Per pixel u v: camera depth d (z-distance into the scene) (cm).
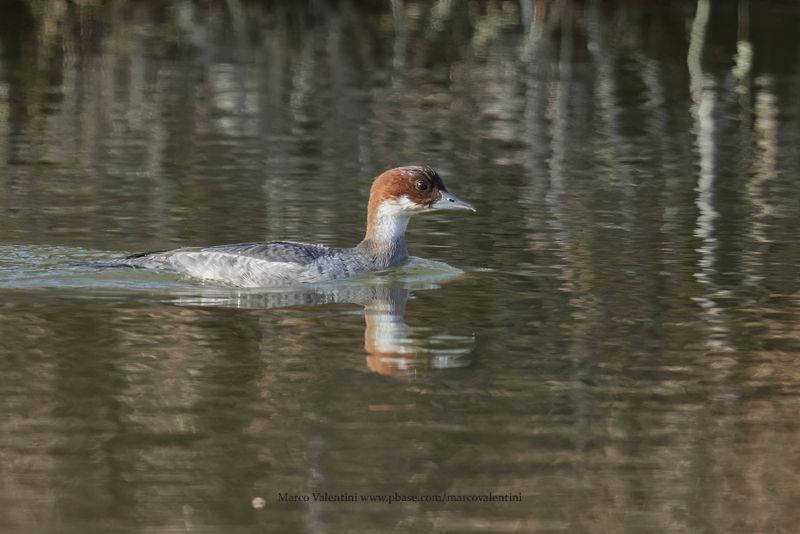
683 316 1386
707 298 1452
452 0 3347
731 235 1742
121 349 1245
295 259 1520
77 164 2120
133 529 897
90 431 1052
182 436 1049
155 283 1493
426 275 1558
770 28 3300
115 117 2500
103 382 1157
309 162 2181
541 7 3198
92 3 3419
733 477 994
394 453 1023
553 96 2756
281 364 1213
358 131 2431
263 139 2348
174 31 3303
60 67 2930
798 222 1811
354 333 1316
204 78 2866
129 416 1084
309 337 1302
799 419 1102
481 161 2216
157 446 1029
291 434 1053
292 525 911
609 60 3053
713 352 1267
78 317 1347
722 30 3312
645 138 2409
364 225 1792
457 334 1320
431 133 2425
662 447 1047
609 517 932
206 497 950
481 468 1001
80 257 1587
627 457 1026
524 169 2161
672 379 1195
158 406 1108
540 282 1521
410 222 1823
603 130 2475
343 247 1678
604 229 1778
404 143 2338
